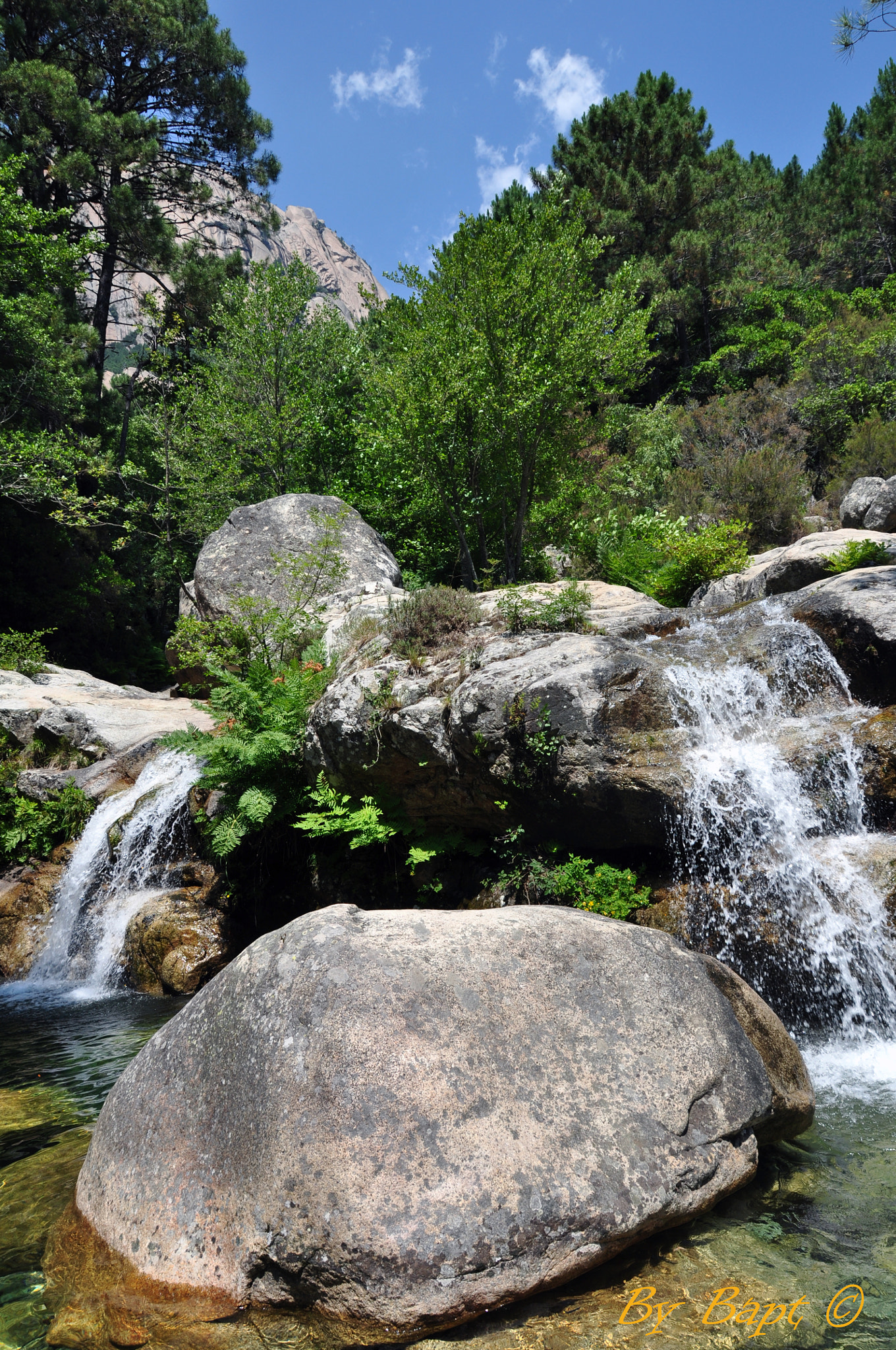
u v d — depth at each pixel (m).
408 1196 2.70
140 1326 2.64
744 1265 2.86
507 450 14.45
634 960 3.71
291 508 14.22
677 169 31.55
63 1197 3.53
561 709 5.84
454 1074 2.99
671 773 5.57
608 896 5.68
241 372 20.45
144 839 9.01
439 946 3.45
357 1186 2.71
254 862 8.16
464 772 6.46
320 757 7.48
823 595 7.08
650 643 7.35
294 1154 2.80
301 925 3.59
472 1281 2.61
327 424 20.77
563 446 15.38
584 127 33.59
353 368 20.92
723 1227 3.07
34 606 20.81
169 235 25.69
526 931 3.65
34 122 22.62
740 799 5.52
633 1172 2.97
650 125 32.59
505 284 13.55
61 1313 2.72
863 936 4.98
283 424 20.05
